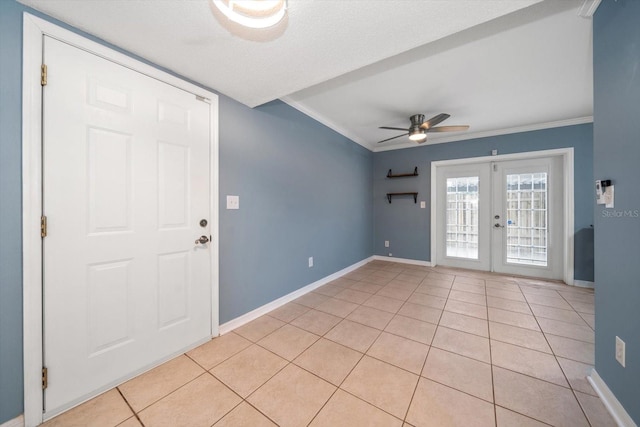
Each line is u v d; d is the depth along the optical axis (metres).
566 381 1.49
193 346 1.88
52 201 1.26
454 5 1.21
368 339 1.99
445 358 1.73
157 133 1.67
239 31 1.37
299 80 1.88
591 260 3.21
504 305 2.65
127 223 1.54
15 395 1.18
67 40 1.30
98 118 1.41
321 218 3.38
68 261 1.32
